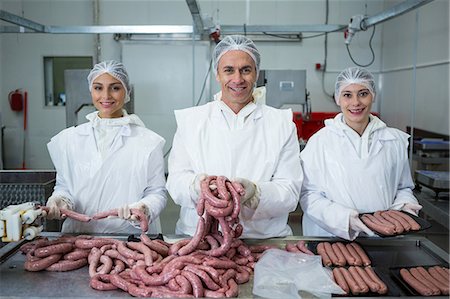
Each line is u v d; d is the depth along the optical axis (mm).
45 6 4738
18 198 2109
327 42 4898
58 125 4906
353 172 1673
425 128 3709
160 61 4773
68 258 1235
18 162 4934
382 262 1289
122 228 1651
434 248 1360
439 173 2504
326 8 4836
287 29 3510
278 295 1053
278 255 1267
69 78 3098
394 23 4578
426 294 1056
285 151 1546
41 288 1092
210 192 1220
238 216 1344
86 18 4773
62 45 4797
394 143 1723
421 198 2373
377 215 1504
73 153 1667
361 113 1657
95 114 1704
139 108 4836
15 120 4891
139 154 1652
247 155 1521
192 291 1039
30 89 4848
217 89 4863
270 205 1412
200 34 3184
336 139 1723
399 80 4418
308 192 1724
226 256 1256
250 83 1475
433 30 3559
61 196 1566
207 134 1554
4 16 2600
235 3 4824
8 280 1140
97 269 1196
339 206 1526
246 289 1104
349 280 1119
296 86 3334
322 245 1377
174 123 4859
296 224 3738
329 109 4988
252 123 1555
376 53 4988
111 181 1642
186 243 1281
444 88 3334
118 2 4742
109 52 4809
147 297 1030
